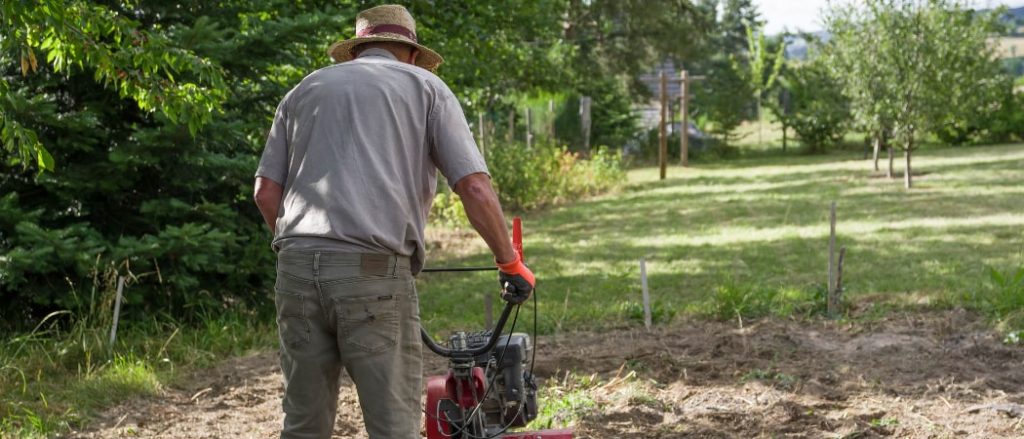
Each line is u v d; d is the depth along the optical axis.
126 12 8.23
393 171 3.36
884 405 5.62
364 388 3.32
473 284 11.03
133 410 5.91
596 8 36.62
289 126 3.53
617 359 6.79
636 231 14.98
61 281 7.63
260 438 5.36
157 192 8.37
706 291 9.81
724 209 17.11
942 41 19.27
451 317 9.03
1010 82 31.58
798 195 18.77
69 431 5.51
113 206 8.24
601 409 5.62
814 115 32.97
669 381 6.30
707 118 35.75
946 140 32.38
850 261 11.19
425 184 3.49
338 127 3.38
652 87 42.34
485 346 3.69
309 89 3.49
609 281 10.67
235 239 8.11
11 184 7.98
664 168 24.59
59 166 7.86
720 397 5.88
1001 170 21.70
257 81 8.80
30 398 6.03
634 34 38.00
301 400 3.43
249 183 8.47
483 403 3.87
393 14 3.71
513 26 14.38
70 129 7.62
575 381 6.34
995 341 6.93
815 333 7.46
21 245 7.41
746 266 11.27
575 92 29.81
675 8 38.47
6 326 7.62
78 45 6.10
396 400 3.35
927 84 19.16
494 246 3.39
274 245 3.52
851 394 5.86
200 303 8.02
